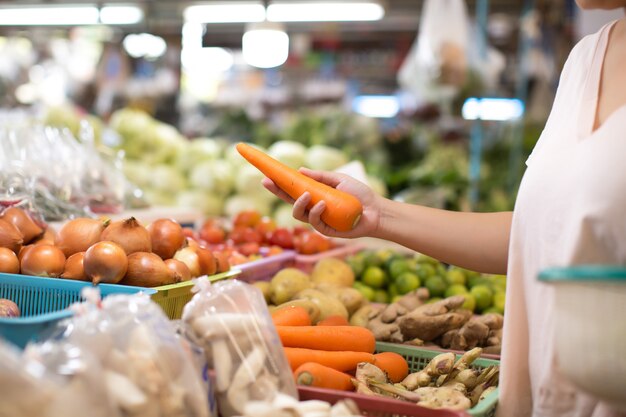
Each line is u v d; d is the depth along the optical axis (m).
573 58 1.60
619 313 1.12
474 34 4.66
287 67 7.16
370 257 2.88
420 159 5.57
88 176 2.98
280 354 1.41
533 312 1.50
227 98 7.05
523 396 1.56
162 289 1.76
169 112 6.38
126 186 3.23
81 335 1.21
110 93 6.09
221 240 3.08
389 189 4.93
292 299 2.35
